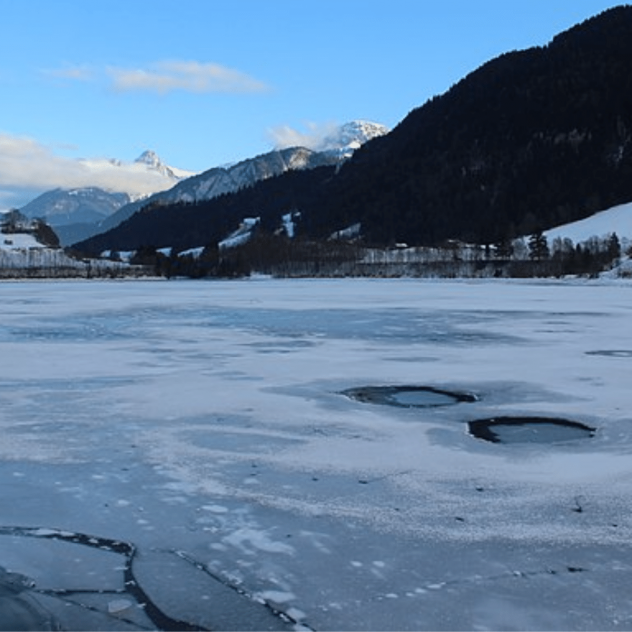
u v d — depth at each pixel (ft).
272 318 119.34
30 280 402.93
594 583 22.20
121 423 42.47
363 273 449.06
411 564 23.58
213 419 43.70
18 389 53.16
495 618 20.10
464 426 42.86
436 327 102.99
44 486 31.22
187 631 19.60
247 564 23.63
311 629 19.61
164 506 28.86
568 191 609.42
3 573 22.99
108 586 22.15
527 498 29.89
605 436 40.32
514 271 411.95
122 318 119.85
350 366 65.46
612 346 79.87
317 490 30.86
